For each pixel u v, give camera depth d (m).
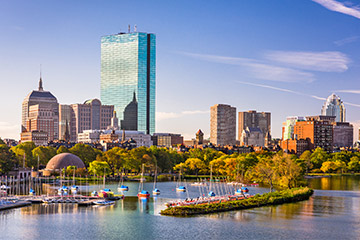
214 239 144.12
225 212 182.25
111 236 147.25
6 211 185.00
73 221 166.88
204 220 167.38
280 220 167.50
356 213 181.25
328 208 191.88
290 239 144.50
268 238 145.38
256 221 165.88
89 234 149.50
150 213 181.12
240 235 148.12
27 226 159.38
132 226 159.00
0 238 145.25
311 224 162.38
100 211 186.00
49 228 156.75
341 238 146.00
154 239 144.25
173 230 153.88
